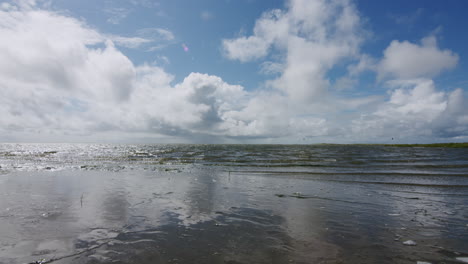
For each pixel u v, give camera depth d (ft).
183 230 24.68
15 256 18.30
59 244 20.66
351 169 88.22
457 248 21.24
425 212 33.55
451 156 190.39
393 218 30.45
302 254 19.43
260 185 53.47
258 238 22.79
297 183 56.85
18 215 28.73
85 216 28.76
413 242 22.43
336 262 18.13
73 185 49.52
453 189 51.65
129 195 40.73
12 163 101.35
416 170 86.28
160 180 57.72
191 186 50.47
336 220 29.14
